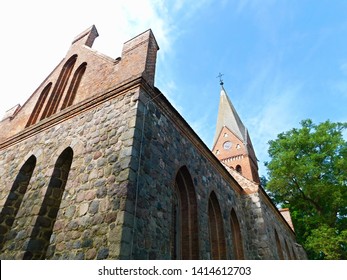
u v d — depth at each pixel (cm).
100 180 600
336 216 2328
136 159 603
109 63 920
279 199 2681
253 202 1462
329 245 1822
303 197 2494
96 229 527
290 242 2183
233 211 1282
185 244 830
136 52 845
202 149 1059
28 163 876
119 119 692
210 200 1104
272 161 2603
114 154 624
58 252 549
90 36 1195
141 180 599
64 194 644
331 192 2230
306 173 2298
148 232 568
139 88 719
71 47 1218
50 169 750
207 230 911
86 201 589
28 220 679
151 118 736
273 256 1384
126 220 504
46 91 1157
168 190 714
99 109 771
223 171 1251
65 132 809
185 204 898
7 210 785
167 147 784
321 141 2403
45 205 689
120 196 540
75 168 680
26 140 940
